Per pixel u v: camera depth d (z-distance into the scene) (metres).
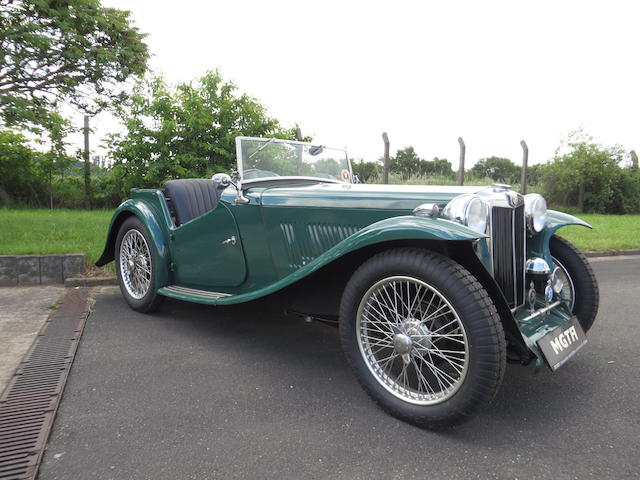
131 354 2.96
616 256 7.16
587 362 2.87
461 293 1.94
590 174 14.54
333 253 2.31
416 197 2.49
